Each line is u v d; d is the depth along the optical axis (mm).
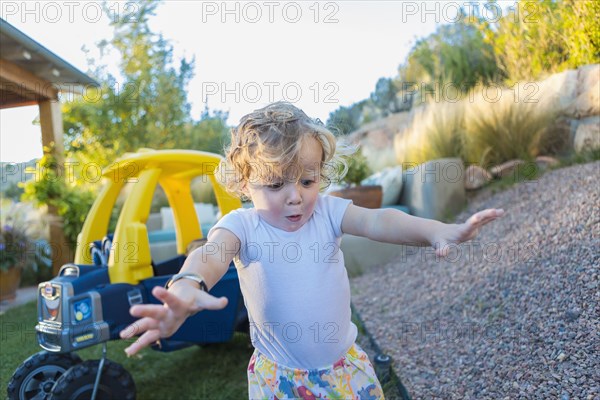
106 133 8961
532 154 4516
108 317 2166
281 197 1155
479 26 5391
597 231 2346
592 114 3889
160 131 9109
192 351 3201
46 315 2148
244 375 2746
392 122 8289
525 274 2451
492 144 4797
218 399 2445
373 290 3818
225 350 3174
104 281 2277
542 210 3178
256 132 1143
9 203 6359
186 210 3135
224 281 2590
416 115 6324
